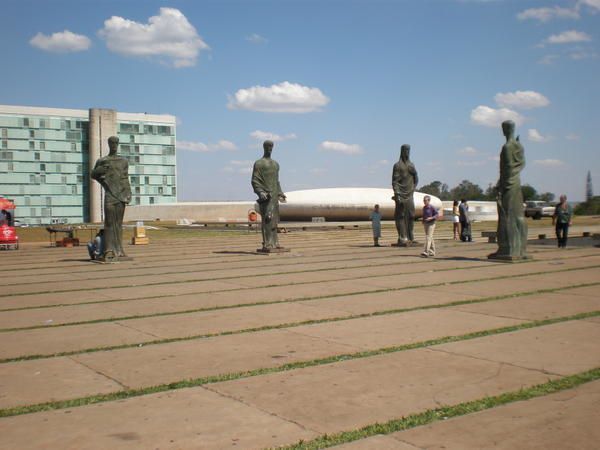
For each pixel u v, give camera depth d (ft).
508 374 22.95
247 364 25.16
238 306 40.01
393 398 20.44
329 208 220.23
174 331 32.24
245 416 18.99
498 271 57.16
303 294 44.78
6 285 54.03
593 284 47.21
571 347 26.99
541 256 72.38
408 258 74.13
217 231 176.65
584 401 19.77
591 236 118.01
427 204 74.90
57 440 17.31
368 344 28.27
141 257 83.82
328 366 24.54
